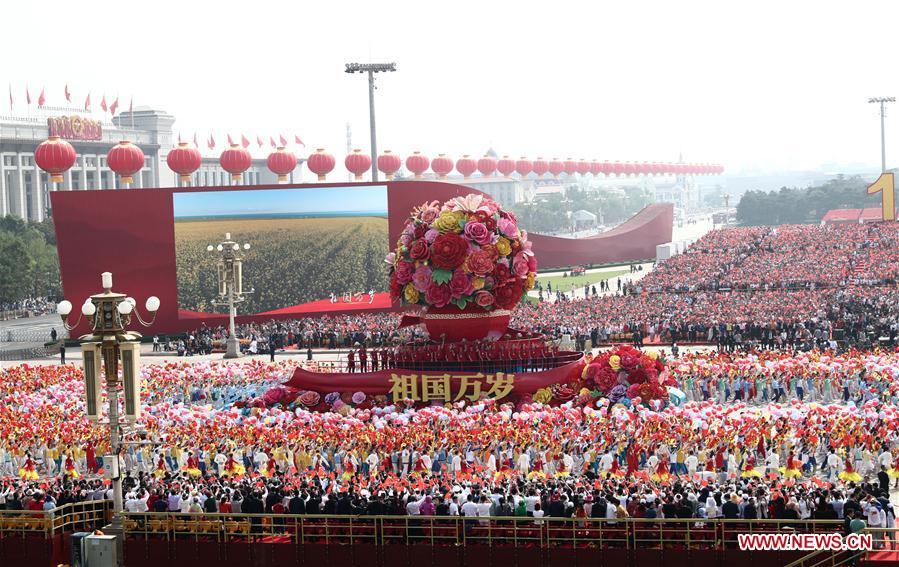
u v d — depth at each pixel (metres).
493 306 66.56
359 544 38.41
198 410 62.22
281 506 40.44
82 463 57.03
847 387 69.38
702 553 36.47
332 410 65.31
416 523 38.81
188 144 115.62
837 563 34.97
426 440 53.00
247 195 112.12
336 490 43.12
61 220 110.50
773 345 92.56
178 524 39.69
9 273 158.00
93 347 39.69
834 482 50.12
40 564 39.88
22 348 117.62
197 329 110.75
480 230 65.31
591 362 65.56
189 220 111.44
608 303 112.31
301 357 99.25
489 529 37.94
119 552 39.31
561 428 55.03
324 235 113.50
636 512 38.84
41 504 42.25
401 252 67.25
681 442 51.66
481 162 179.25
